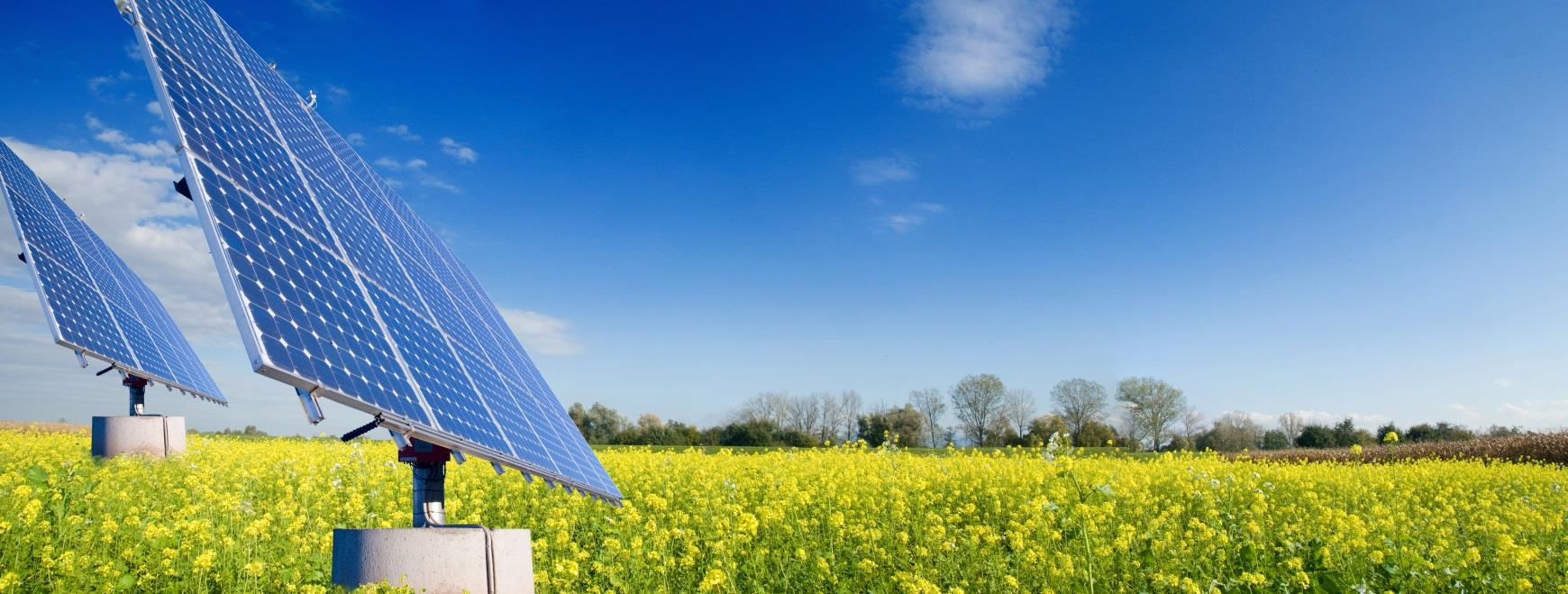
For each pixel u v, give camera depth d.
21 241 14.09
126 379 16.27
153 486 13.11
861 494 14.81
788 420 70.12
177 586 7.76
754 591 9.10
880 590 9.02
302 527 10.68
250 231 6.00
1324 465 22.25
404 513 11.51
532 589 7.19
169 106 6.47
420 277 10.45
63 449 17.67
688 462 19.94
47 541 8.42
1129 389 68.19
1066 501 13.36
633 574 9.28
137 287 21.14
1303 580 8.66
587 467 9.38
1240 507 15.43
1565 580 9.80
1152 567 9.55
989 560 9.99
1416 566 9.32
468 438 6.28
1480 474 20.61
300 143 10.50
